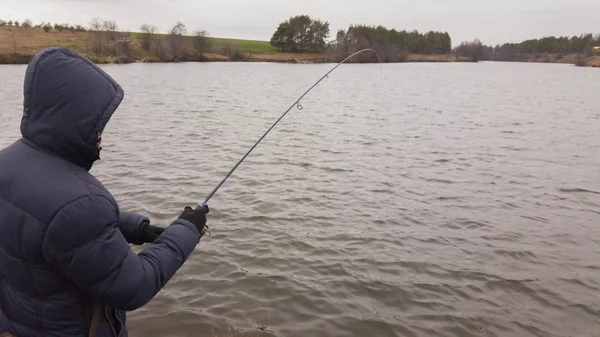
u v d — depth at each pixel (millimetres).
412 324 4812
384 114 21547
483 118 20734
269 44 126938
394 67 92438
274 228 7117
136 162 11008
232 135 15000
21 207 1738
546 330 4812
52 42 72438
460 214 8031
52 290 1830
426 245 6711
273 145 13516
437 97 31547
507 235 7172
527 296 5438
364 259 6180
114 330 2047
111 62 71375
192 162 11148
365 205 8336
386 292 5383
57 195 1730
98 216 1779
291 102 26438
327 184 9594
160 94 29016
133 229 2398
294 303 5086
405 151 13094
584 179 10500
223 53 99000
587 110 24719
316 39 112250
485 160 12195
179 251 2076
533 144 14547
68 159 1847
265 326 4664
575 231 7410
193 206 8047
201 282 5445
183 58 89000
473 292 5473
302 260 6078
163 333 4508
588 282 5797
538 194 9312
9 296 1904
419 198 8852
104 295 1815
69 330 1904
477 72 74812
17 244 1764
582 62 124688
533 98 31922
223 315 4820
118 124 16734
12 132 14352
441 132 16594
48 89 1768
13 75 39500
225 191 8914
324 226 7277
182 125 16906
